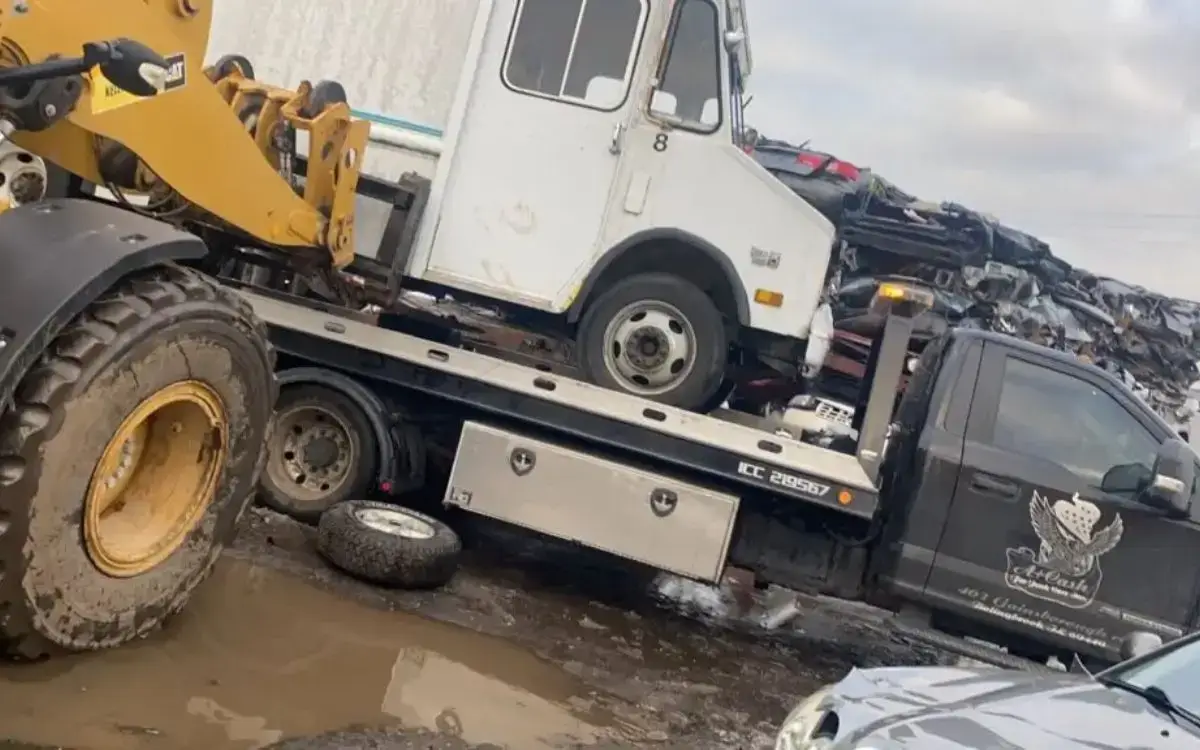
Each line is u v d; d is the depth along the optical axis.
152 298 3.60
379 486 6.30
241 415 4.10
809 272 6.52
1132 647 4.62
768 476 6.10
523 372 6.41
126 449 3.84
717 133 6.50
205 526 4.11
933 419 6.29
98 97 4.03
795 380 7.32
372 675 4.38
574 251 6.53
